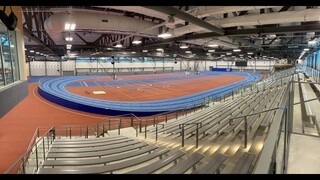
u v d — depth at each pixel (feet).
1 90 19.52
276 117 8.87
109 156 16.97
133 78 125.29
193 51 78.38
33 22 43.24
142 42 56.59
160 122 39.27
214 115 31.12
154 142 22.33
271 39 48.65
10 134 34.94
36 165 19.21
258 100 37.47
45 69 135.54
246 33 29.60
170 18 19.33
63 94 67.87
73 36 61.05
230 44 51.39
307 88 46.98
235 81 113.60
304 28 26.40
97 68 146.92
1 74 22.25
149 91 79.46
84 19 28.32
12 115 46.55
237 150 15.35
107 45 58.90
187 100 62.95
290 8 24.94
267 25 30.04
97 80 113.39
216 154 13.78
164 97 67.87
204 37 34.88
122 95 70.59
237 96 56.59
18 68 27.61
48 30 30.40
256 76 142.51
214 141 19.40
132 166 15.42
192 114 38.93
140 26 32.45
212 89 85.10
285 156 12.69
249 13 27.76
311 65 74.08
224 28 30.76
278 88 46.52
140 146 20.49
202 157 13.89
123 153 17.94
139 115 47.29
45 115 46.88
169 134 26.05
